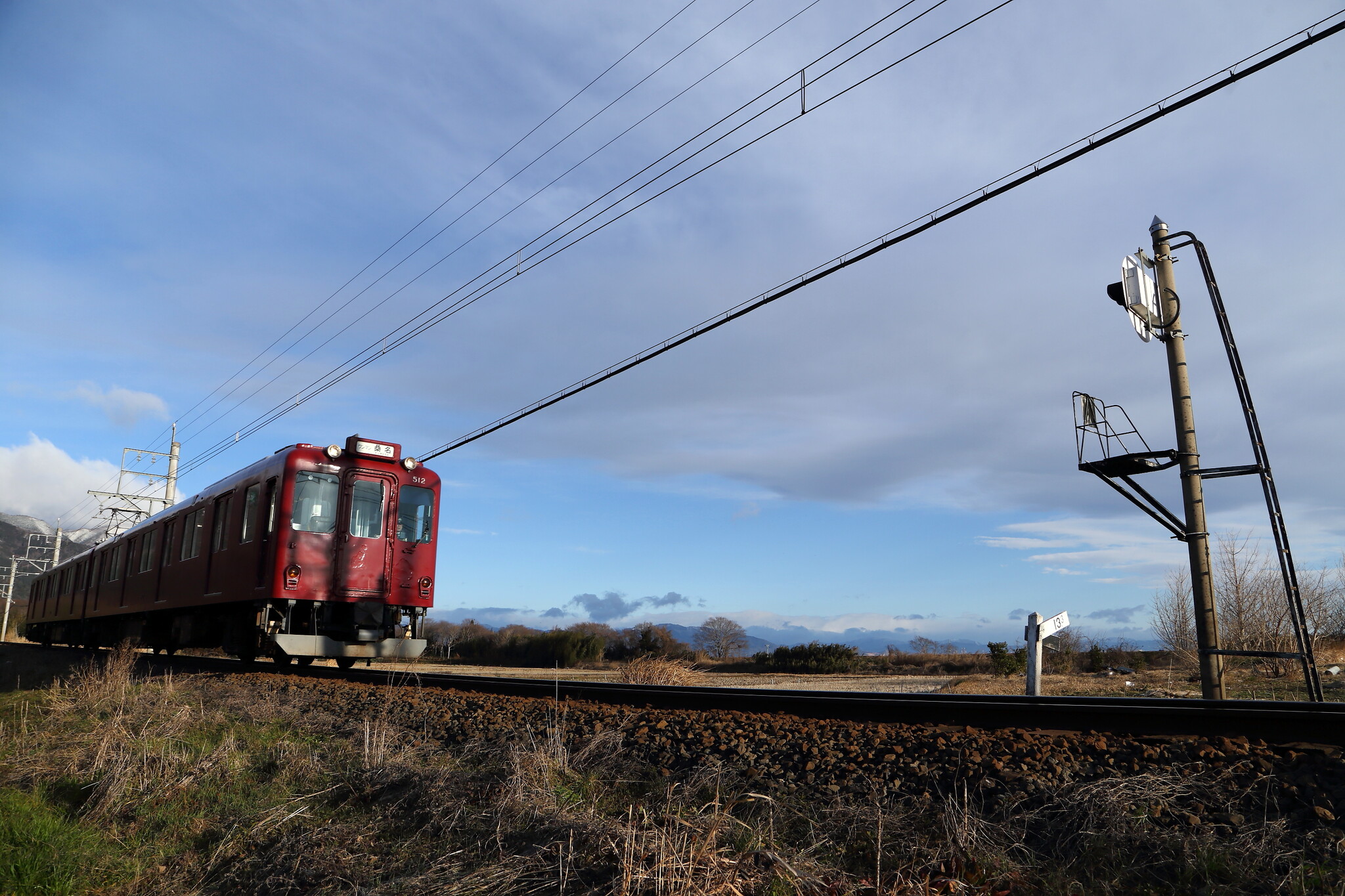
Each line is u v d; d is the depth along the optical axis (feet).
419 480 54.13
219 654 107.34
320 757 25.58
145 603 70.79
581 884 14.12
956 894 12.58
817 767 19.02
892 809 16.07
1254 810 14.12
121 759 25.57
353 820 19.90
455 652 132.57
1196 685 44.86
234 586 52.90
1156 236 40.34
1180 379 38.19
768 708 28.30
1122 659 66.54
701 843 13.89
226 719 33.53
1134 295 37.78
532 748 22.09
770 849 14.40
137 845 21.16
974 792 16.33
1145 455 36.68
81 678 45.78
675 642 117.91
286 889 16.67
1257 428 36.68
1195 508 36.78
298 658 60.80
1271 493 35.73
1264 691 39.68
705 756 20.95
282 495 48.98
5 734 35.83
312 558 49.19
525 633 129.70
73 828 22.07
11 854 19.90
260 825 20.20
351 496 51.34
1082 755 17.38
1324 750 16.07
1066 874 12.94
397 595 52.06
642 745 22.97
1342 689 39.27
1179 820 14.01
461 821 18.08
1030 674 36.55
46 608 112.06
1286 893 11.51
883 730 21.18
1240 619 50.11
